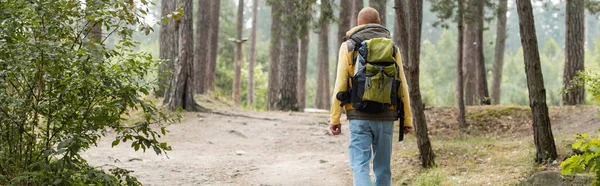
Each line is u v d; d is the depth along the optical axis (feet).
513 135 45.29
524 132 46.06
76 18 15.24
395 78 15.19
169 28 65.05
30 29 14.90
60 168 14.24
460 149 31.63
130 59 14.89
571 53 60.13
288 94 72.38
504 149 30.91
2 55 13.80
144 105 15.03
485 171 26.23
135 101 14.89
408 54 29.66
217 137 46.26
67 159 14.37
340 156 35.19
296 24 60.23
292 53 72.59
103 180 14.62
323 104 105.50
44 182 14.12
